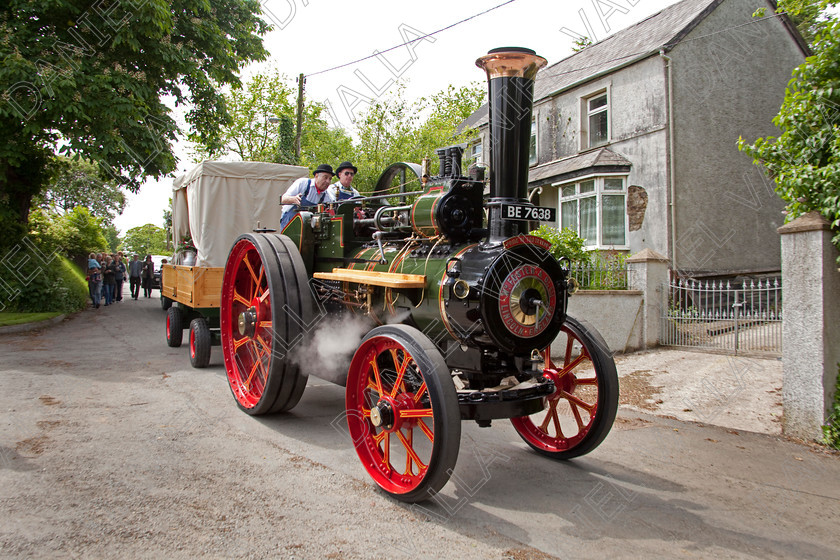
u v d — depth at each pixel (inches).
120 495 129.0
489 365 143.9
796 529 125.0
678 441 186.4
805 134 198.1
